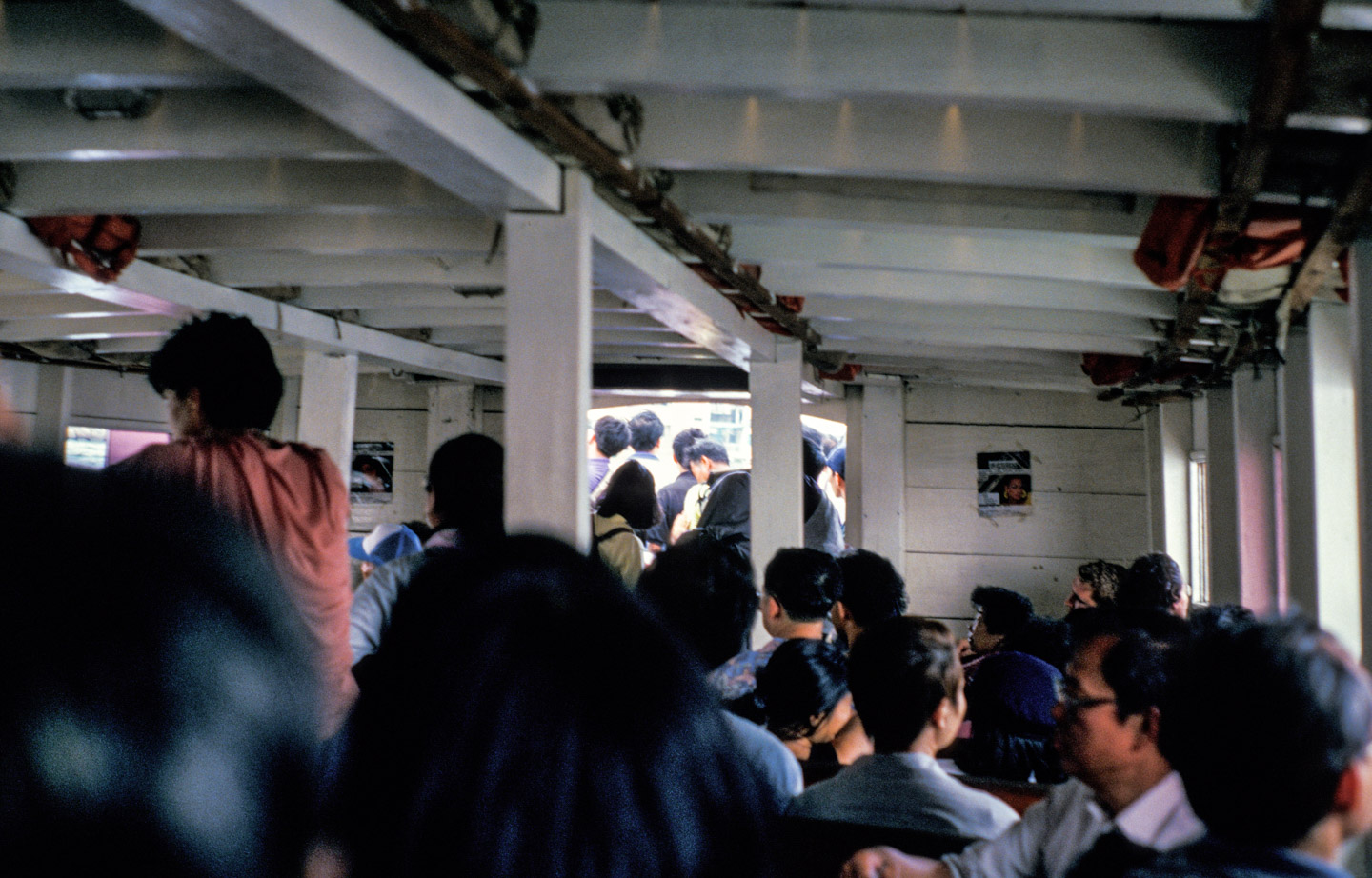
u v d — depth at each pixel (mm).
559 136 3564
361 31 3002
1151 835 2209
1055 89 3367
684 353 9555
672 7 3430
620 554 5484
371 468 11625
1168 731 1486
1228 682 1406
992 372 10000
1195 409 10109
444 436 11406
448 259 6391
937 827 2582
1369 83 3217
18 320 8023
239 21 2615
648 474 6004
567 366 4262
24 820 476
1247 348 6156
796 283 6477
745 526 10656
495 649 778
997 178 4047
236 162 4719
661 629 842
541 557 845
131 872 496
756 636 7883
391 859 744
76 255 5270
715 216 4859
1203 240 4344
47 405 10211
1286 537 5793
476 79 3146
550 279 4293
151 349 9328
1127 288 6375
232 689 536
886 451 11336
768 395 8000
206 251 5680
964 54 3389
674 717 794
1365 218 4027
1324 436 5477
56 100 4012
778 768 2809
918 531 11359
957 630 11250
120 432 10742
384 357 8539
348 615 2715
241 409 2686
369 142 3510
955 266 5645
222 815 522
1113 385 8891
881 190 4793
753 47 3410
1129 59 3363
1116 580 6121
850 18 3412
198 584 543
